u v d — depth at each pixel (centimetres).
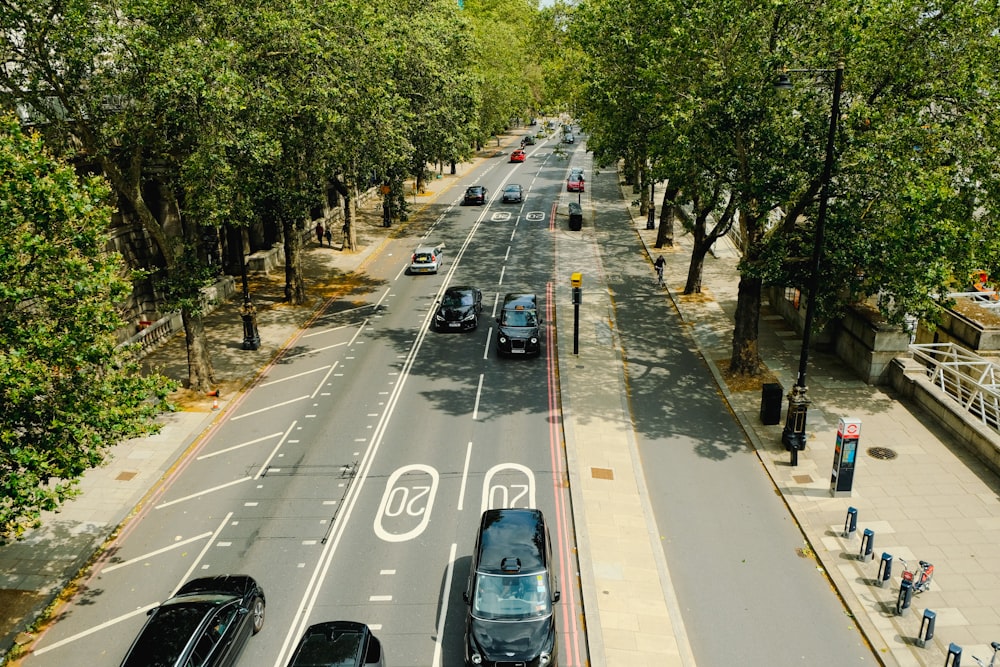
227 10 2338
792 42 2169
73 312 1400
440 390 2756
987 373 2572
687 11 2320
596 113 3616
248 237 4572
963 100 2083
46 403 1394
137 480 2158
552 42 4969
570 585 1720
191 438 2397
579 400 2658
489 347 3197
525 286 4056
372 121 3294
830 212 2195
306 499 2056
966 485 2084
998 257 2294
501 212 6016
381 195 6731
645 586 1702
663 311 3631
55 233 1423
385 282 4194
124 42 2059
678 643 1530
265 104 2480
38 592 1703
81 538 1894
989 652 1486
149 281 3509
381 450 2312
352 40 2880
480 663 1405
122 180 2383
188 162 2250
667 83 2492
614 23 2942
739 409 2564
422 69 4459
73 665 1497
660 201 6425
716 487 2120
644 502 2039
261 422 2516
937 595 1655
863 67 2144
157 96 2072
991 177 2116
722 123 2303
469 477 2153
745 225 2642
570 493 2072
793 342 3138
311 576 1741
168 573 1769
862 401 2594
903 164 2027
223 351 3128
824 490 2078
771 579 1738
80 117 2217
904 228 2059
